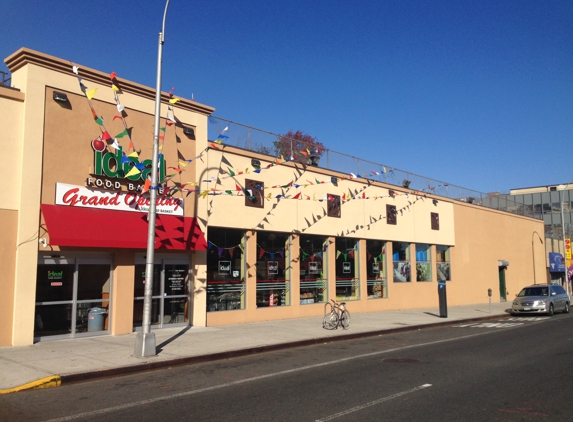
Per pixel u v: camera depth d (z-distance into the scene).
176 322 16.53
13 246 12.47
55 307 13.48
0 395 8.25
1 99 12.58
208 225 17.30
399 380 9.22
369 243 25.27
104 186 14.25
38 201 12.87
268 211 19.56
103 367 10.02
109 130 14.62
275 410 7.19
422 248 29.28
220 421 6.66
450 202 31.98
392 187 26.83
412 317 22.53
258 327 17.28
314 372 10.16
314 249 22.00
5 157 12.53
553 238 49.62
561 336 16.33
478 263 34.47
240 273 18.69
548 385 8.76
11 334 12.32
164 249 15.95
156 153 11.78
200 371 10.41
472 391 8.30
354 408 7.26
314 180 21.86
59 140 13.45
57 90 13.52
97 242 13.41
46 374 9.33
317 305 21.56
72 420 6.80
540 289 27.22
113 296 14.62
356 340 15.62
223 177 17.94
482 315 24.69
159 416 6.93
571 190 67.44
